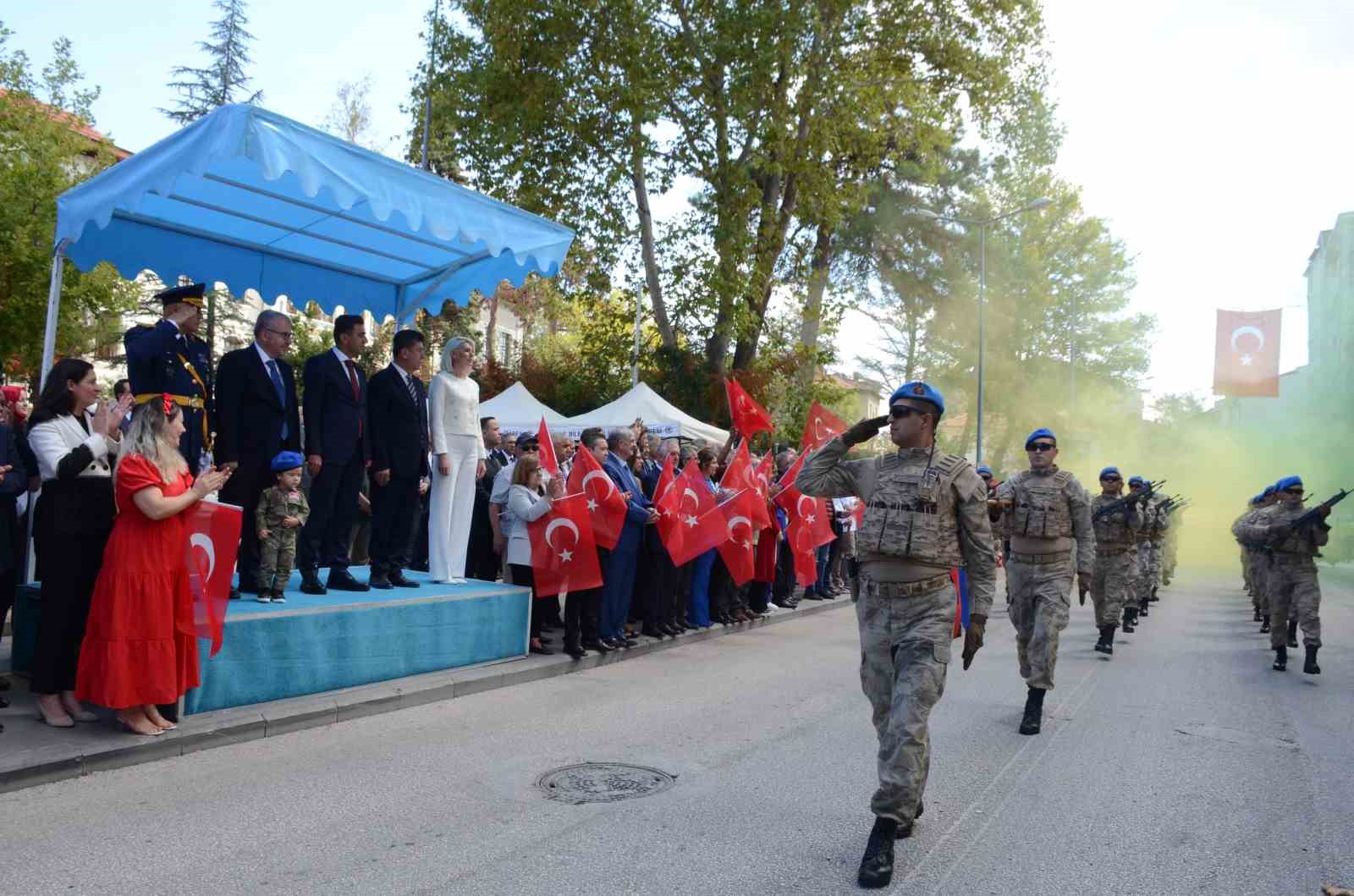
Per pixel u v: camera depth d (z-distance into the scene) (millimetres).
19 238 18859
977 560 4707
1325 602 18547
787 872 4242
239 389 7121
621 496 9250
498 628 8602
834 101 20938
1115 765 6188
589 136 20031
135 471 5449
